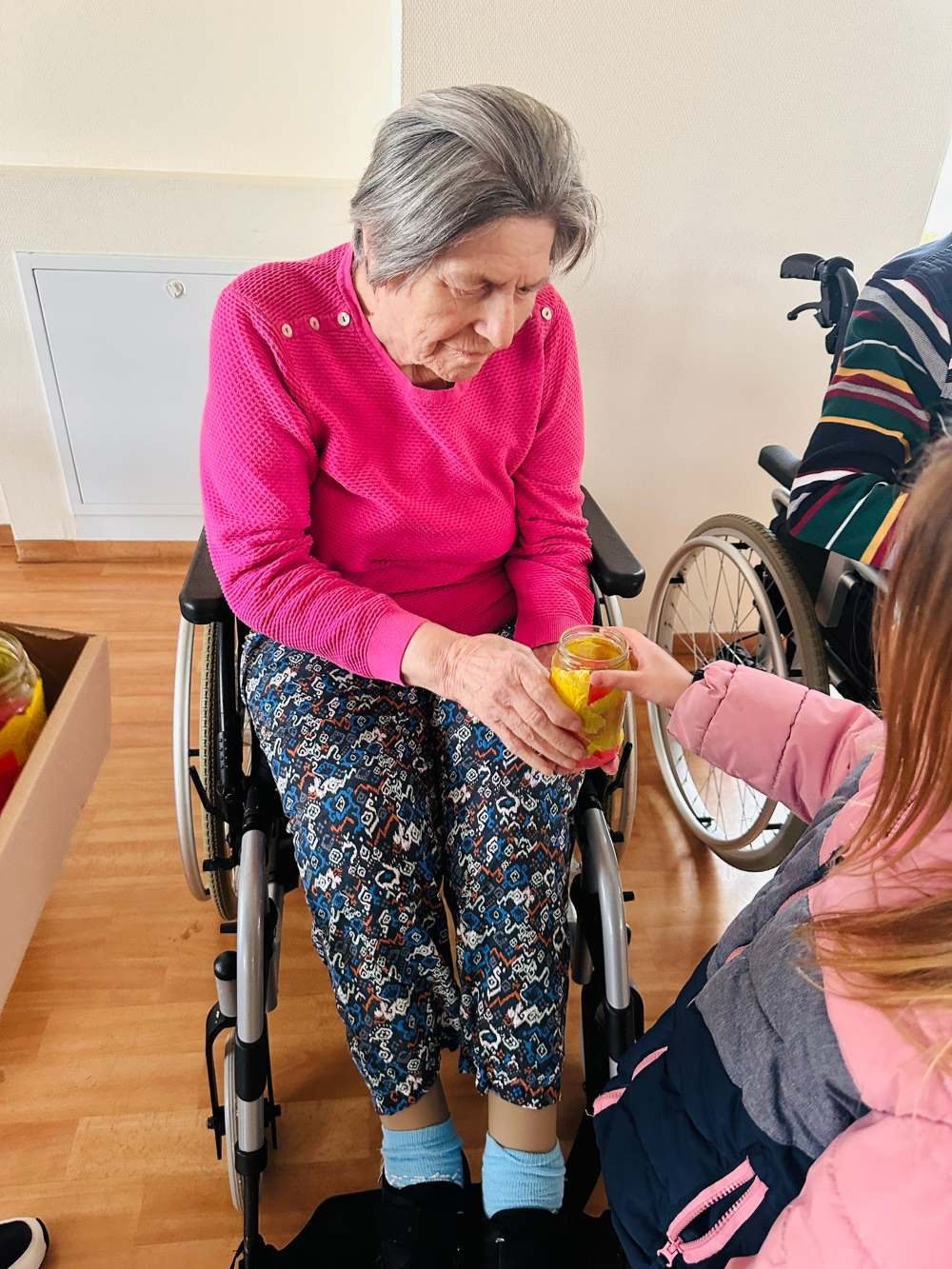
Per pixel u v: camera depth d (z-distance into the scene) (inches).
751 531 61.9
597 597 55.0
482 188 34.0
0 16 74.9
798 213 68.3
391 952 38.9
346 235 85.0
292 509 43.8
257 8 76.7
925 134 65.9
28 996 56.1
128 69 78.5
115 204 80.8
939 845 23.5
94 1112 50.6
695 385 75.2
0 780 26.6
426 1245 36.8
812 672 54.9
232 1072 42.9
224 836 53.9
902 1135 20.4
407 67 60.9
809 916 26.2
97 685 29.8
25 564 97.8
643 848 70.2
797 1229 21.7
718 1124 27.4
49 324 85.0
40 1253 44.0
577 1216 41.1
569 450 49.7
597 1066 43.9
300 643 42.6
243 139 83.4
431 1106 39.4
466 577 50.5
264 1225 46.5
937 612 20.0
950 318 48.4
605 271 69.4
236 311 41.8
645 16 59.7
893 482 49.7
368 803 39.5
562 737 37.3
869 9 60.7
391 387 43.7
